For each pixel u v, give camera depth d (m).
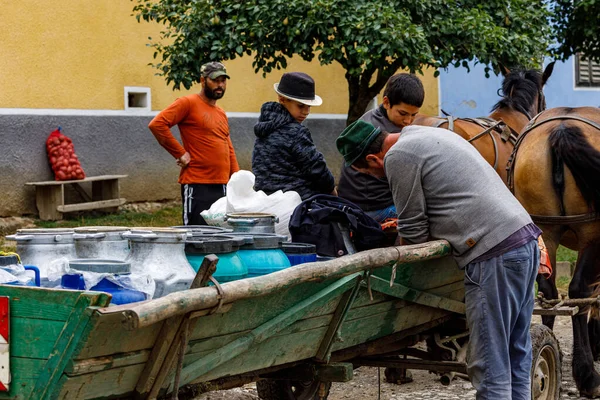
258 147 5.46
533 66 10.54
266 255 4.09
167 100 13.69
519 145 6.46
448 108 16.92
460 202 4.32
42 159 12.15
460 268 4.43
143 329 3.05
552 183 6.14
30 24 12.07
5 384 2.93
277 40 9.81
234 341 3.56
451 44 10.24
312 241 4.62
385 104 5.46
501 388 4.30
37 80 12.15
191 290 3.08
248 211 4.95
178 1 10.26
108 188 12.64
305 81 5.45
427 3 10.07
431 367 4.94
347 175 5.53
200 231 4.36
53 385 2.88
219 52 9.69
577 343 6.14
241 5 9.70
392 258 4.04
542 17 11.20
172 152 7.85
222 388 3.78
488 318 4.31
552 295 6.21
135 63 13.23
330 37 10.42
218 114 8.00
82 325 2.81
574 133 6.02
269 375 4.31
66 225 11.80
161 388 3.33
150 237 3.58
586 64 19.11
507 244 4.27
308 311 3.83
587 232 6.15
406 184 4.38
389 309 4.51
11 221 11.74
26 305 2.89
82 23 12.61
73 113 12.52
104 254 3.88
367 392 6.29
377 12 9.59
